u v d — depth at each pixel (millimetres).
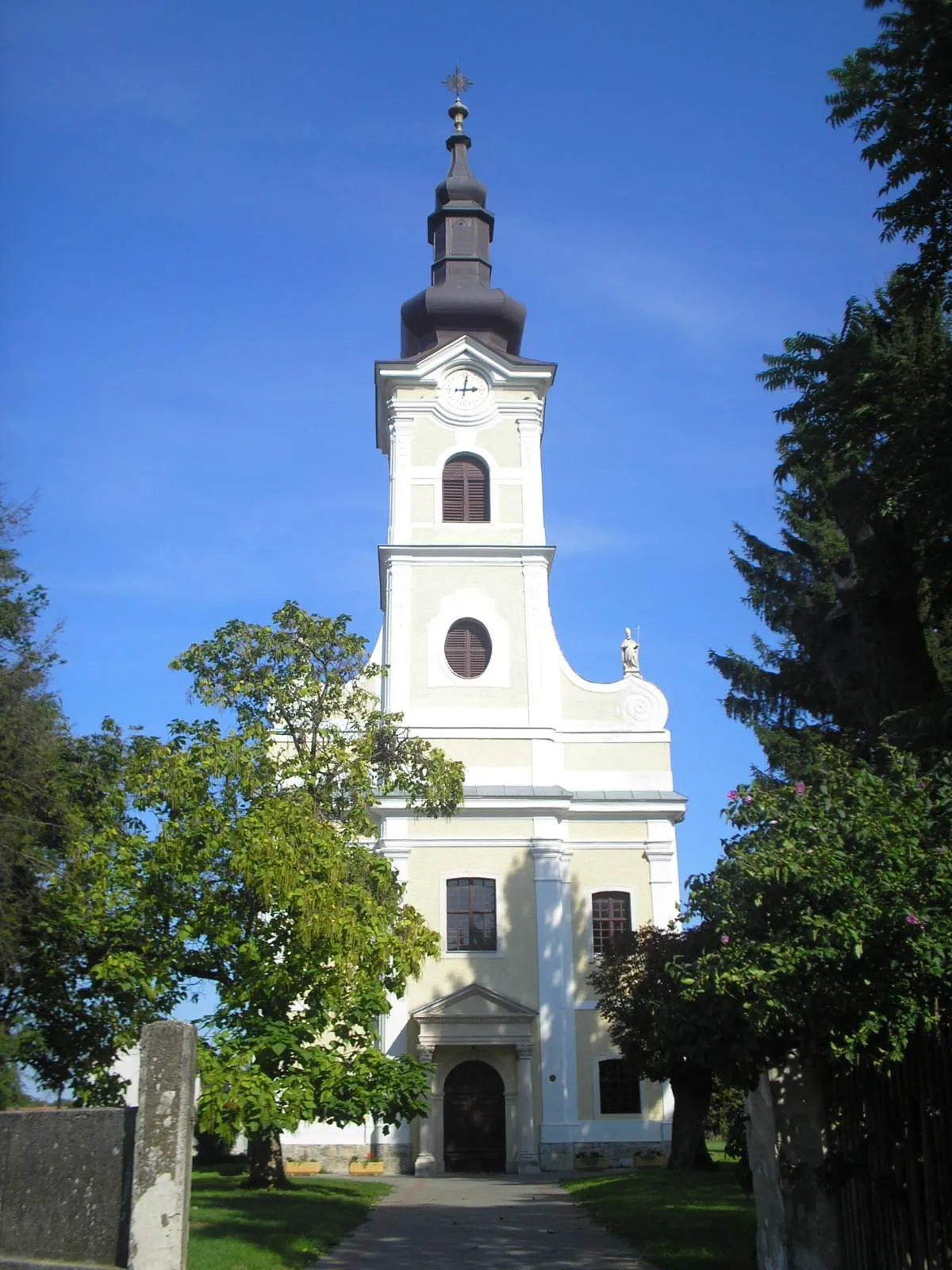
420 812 29797
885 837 11445
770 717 29719
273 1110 19984
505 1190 29125
